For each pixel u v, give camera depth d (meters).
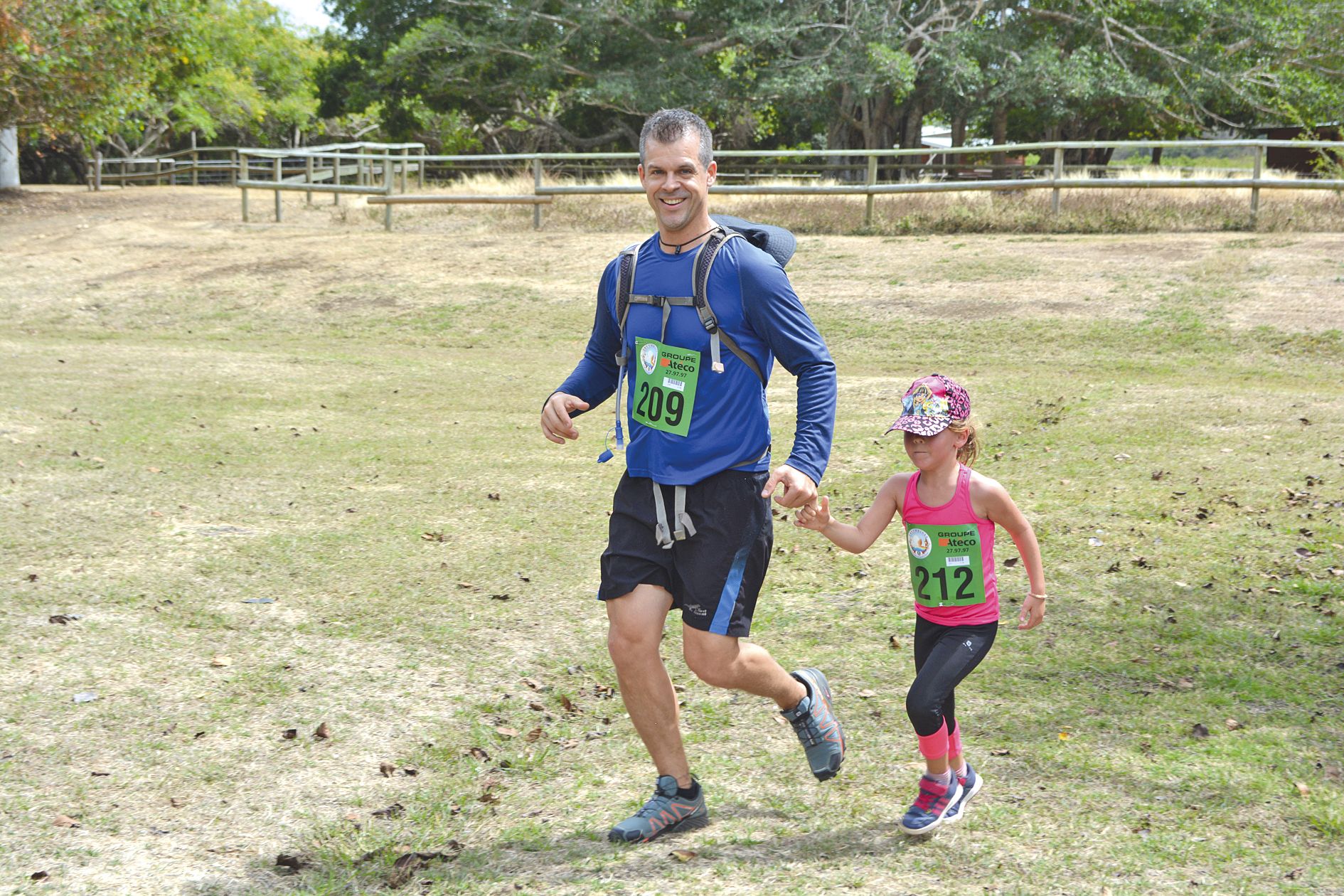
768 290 3.26
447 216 19.69
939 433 3.32
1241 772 3.85
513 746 4.22
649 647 3.36
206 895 3.28
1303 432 8.34
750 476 3.34
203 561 6.18
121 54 23.05
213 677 4.78
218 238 19.36
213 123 42.97
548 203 19.14
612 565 3.39
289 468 8.12
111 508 7.09
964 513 3.41
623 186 19.23
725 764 4.00
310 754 4.14
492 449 8.77
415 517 7.00
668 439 3.31
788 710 3.58
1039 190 17.34
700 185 3.29
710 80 27.66
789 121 35.09
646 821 3.49
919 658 3.60
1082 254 14.70
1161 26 26.47
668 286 3.33
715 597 3.30
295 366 12.14
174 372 11.70
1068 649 4.97
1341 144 15.55
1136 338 11.84
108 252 18.56
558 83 31.16
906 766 3.97
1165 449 8.08
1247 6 26.45
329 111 37.34
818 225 17.16
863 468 7.95
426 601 5.65
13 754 4.10
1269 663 4.77
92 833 3.61
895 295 13.88
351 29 35.06
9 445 8.55
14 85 22.19
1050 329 12.33
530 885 3.27
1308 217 15.39
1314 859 3.32
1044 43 25.38
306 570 6.06
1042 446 8.30
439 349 13.30
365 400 10.57
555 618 5.44
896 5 25.73
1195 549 6.11
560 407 3.61
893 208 17.17
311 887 3.32
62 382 11.06
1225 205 15.99
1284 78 25.47
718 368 3.28
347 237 18.88
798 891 3.19
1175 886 3.19
